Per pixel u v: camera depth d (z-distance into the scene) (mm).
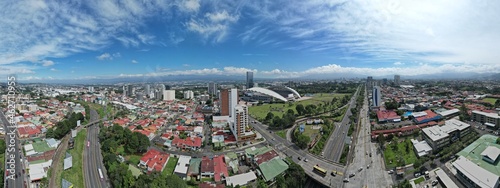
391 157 129875
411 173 112375
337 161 129125
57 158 129000
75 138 162250
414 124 180625
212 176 112062
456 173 108312
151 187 92812
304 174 112438
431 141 136125
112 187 103688
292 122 198750
